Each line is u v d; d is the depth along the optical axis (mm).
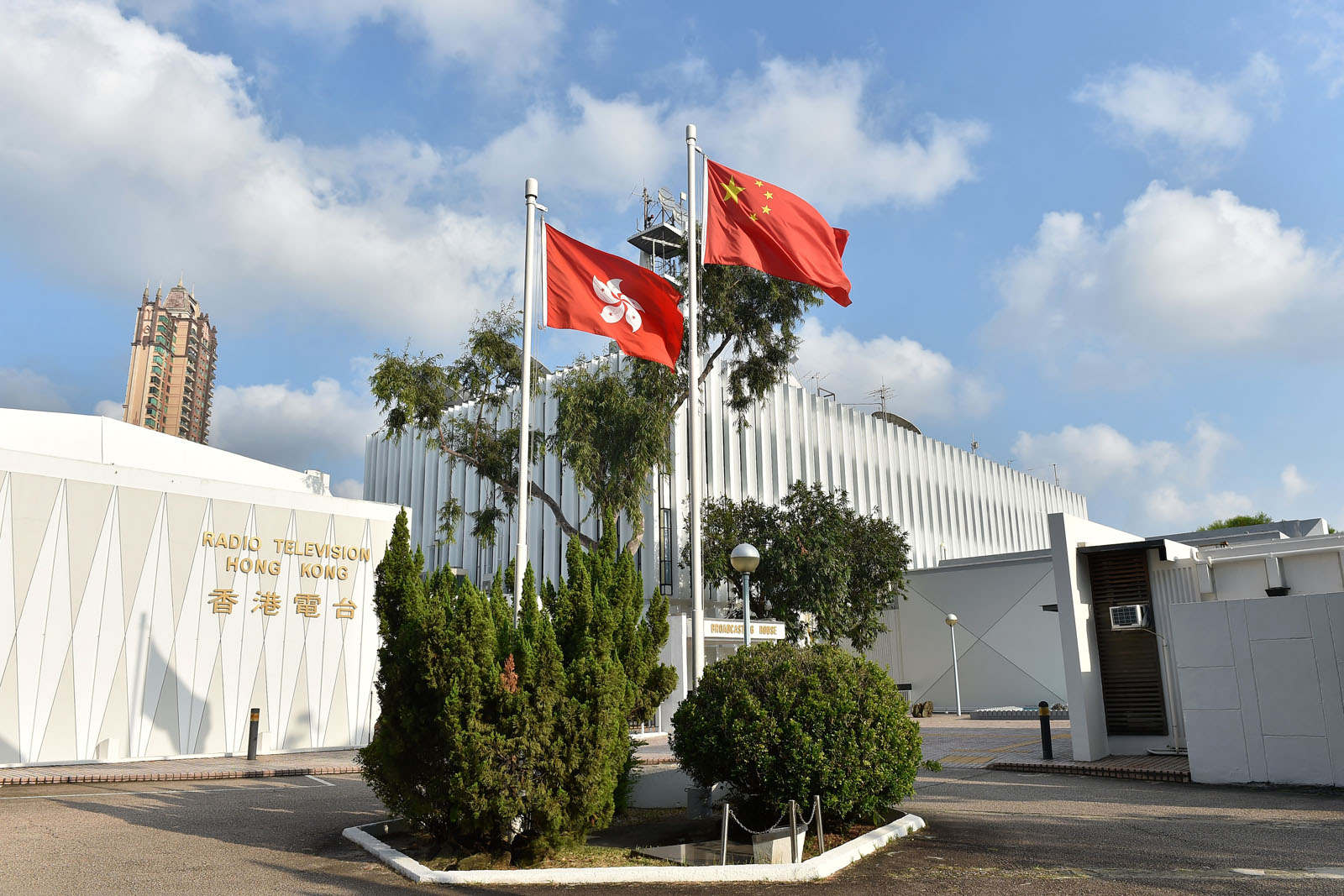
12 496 19156
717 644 31047
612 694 9445
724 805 8750
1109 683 18672
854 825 10430
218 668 21594
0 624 18672
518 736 8891
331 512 24172
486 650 9172
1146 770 15688
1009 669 38969
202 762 20016
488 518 35344
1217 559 17594
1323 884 7730
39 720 18906
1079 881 8016
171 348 181375
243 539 22438
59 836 10609
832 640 35875
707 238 14586
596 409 32594
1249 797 13352
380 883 8055
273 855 9359
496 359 33344
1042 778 16109
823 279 15289
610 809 9734
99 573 20109
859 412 58281
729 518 37094
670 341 14492
